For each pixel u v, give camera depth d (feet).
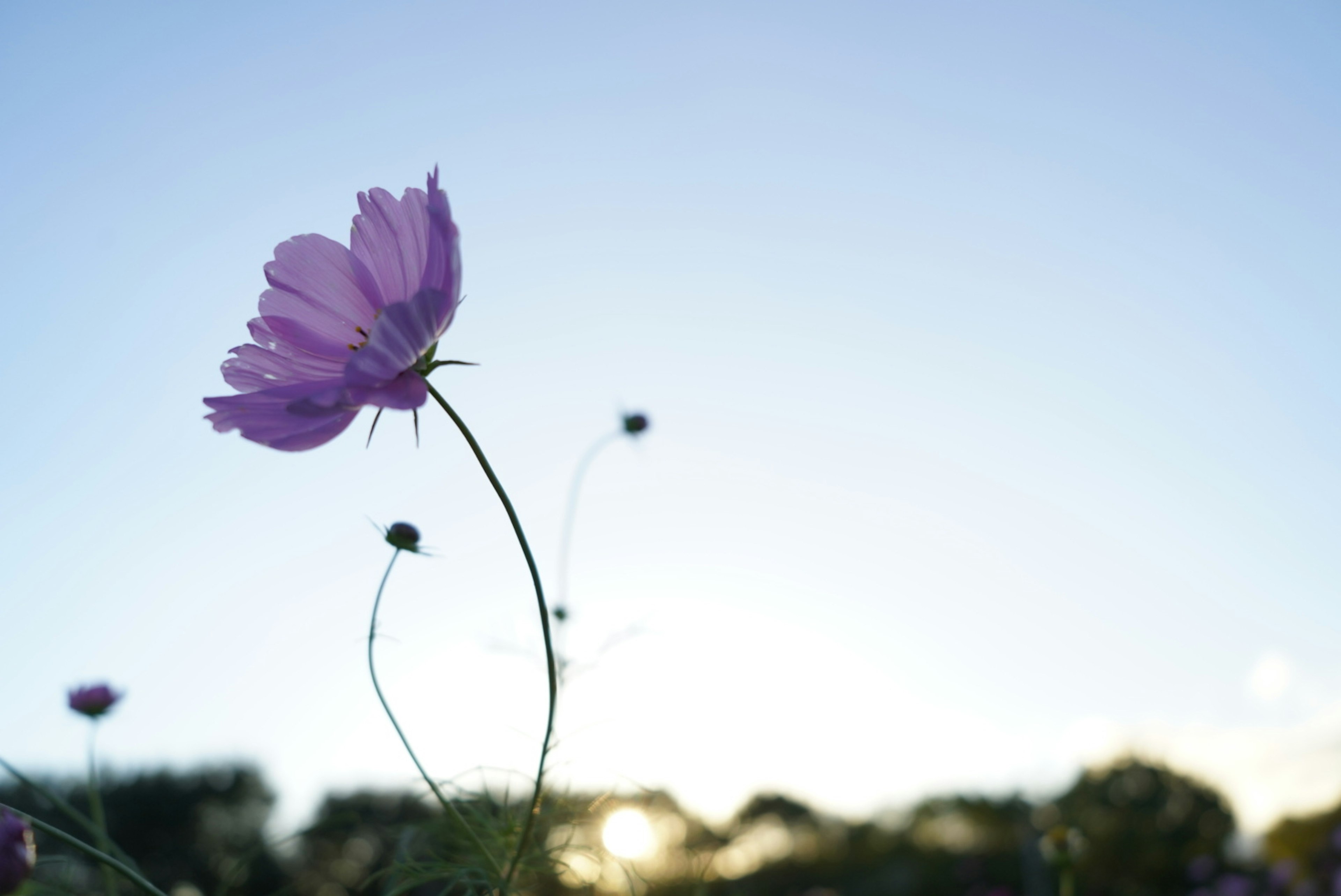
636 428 1.78
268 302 1.13
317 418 0.99
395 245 1.14
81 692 1.31
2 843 1.01
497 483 0.92
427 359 1.01
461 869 1.07
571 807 1.19
